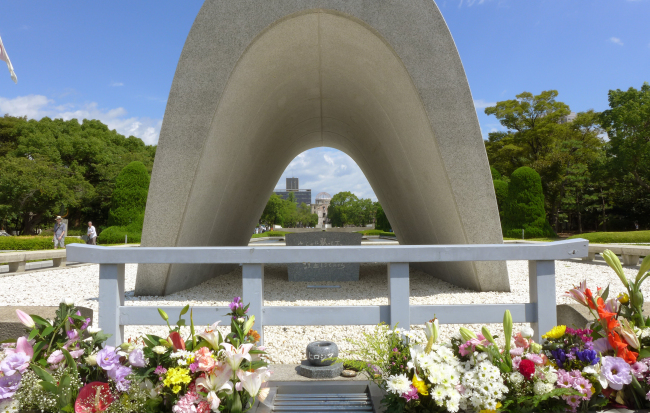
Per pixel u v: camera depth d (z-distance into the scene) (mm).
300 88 6398
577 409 1681
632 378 1664
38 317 1798
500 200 22844
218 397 1615
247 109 5445
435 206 5668
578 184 26281
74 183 27531
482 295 5273
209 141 4793
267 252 2049
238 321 1829
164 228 4848
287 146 8945
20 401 1646
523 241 16641
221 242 6883
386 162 7234
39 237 14266
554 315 2043
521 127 30828
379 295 5527
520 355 1755
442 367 1666
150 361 1726
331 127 9148
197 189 4930
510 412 1655
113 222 19469
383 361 1849
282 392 2152
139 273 5293
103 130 37031
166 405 1675
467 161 4766
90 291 6086
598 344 1826
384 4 4602
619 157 23344
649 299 5234
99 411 1598
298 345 3383
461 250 2031
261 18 4562
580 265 8898
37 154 27703
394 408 1674
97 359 1678
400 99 5254
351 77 5852
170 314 2119
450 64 4668
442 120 4727
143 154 34938
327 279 6898
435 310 2100
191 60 4656
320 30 4875
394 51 4660
